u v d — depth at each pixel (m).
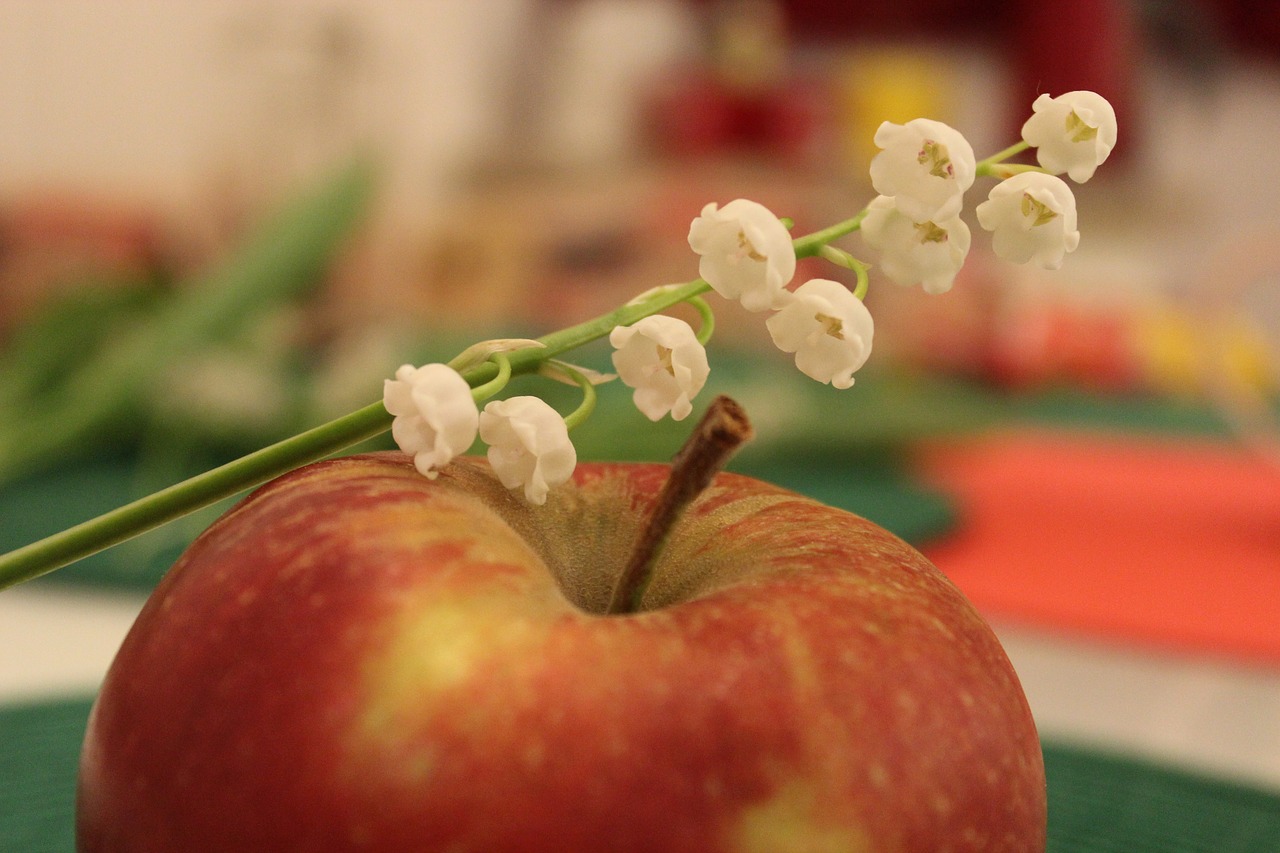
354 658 0.14
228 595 0.15
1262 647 0.36
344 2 0.97
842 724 0.14
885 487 0.53
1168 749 0.29
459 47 1.08
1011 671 0.16
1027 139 0.16
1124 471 0.63
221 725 0.14
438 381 0.15
